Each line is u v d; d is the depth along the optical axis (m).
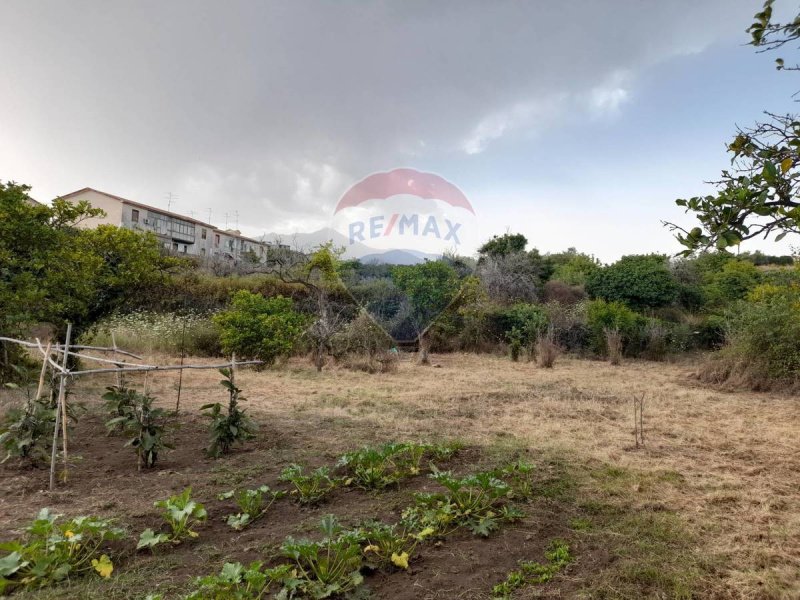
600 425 5.11
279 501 2.98
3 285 5.49
